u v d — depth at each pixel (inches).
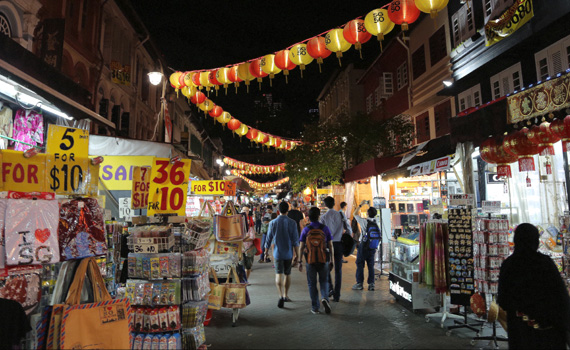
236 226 277.9
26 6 399.2
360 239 358.3
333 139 784.3
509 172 270.7
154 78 445.1
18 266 135.3
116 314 142.2
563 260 209.9
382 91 904.9
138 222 199.9
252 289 363.6
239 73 332.5
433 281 245.3
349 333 226.1
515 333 148.3
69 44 525.3
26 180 145.5
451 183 386.6
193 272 191.6
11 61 196.7
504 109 242.4
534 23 360.5
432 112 702.5
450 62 560.7
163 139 455.5
